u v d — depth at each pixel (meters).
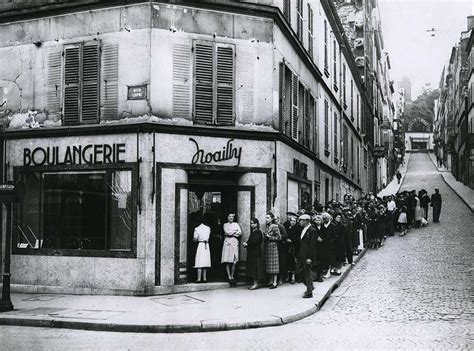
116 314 11.88
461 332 10.02
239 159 15.84
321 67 25.16
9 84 16.62
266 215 15.45
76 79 15.83
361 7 46.44
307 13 22.20
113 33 15.49
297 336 9.95
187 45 15.52
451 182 61.03
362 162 43.50
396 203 30.84
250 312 11.75
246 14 16.33
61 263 15.42
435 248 23.20
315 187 23.02
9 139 16.34
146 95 15.00
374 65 57.34
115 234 15.04
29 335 10.51
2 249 16.19
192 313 11.79
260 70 16.44
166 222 14.79
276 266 15.05
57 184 15.84
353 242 21.66
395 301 13.21
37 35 16.39
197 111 15.53
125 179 15.03
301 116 20.95
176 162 15.02
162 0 15.28
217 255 16.14
